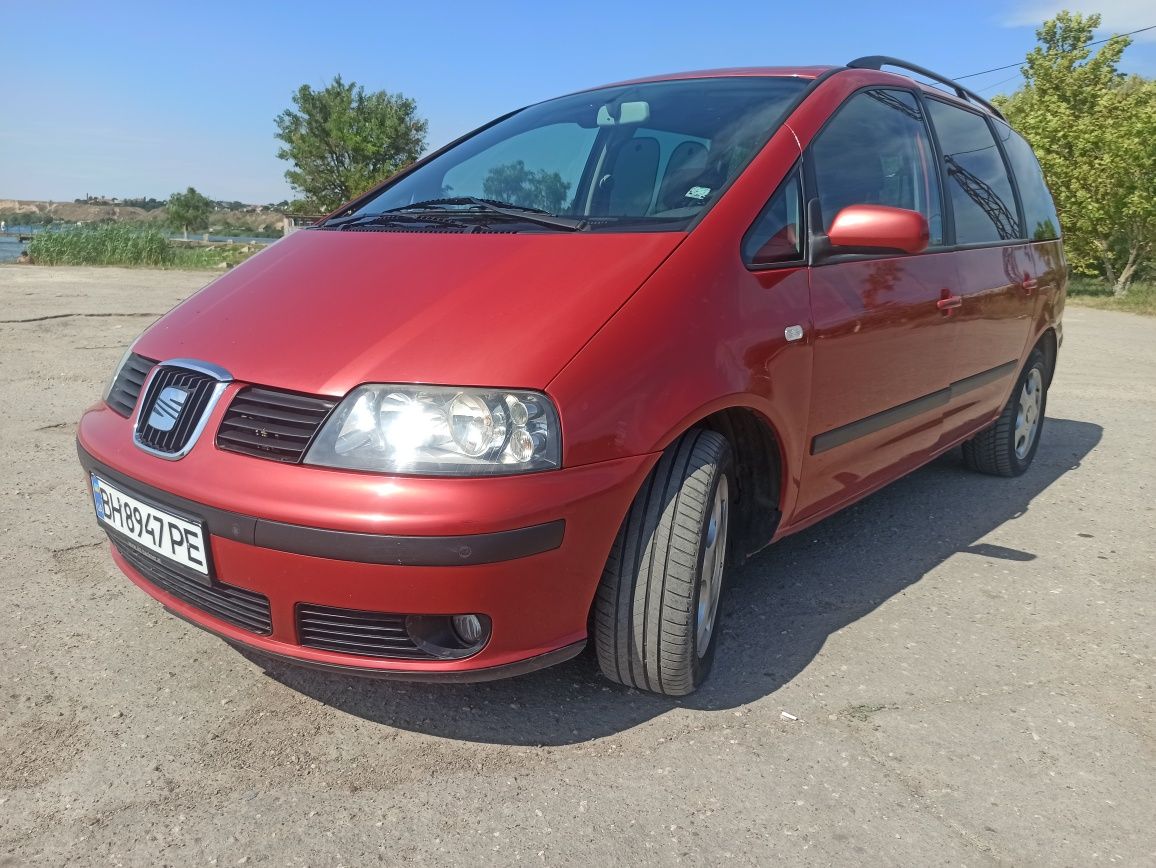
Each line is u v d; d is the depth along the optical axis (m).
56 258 18.81
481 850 1.85
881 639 2.84
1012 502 4.34
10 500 3.73
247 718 2.29
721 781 2.09
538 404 1.98
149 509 2.18
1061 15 22.16
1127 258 19.80
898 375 3.14
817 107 2.95
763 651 2.73
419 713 2.34
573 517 1.99
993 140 4.43
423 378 1.99
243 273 2.73
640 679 2.34
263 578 2.01
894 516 4.06
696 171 2.72
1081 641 2.89
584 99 3.47
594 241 2.39
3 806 1.93
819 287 2.69
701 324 2.27
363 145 42.19
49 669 2.47
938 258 3.42
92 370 6.42
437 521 1.87
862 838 1.92
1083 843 1.93
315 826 1.90
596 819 1.95
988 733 2.34
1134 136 17.92
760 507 2.73
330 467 1.96
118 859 1.79
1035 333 4.51
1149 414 6.60
